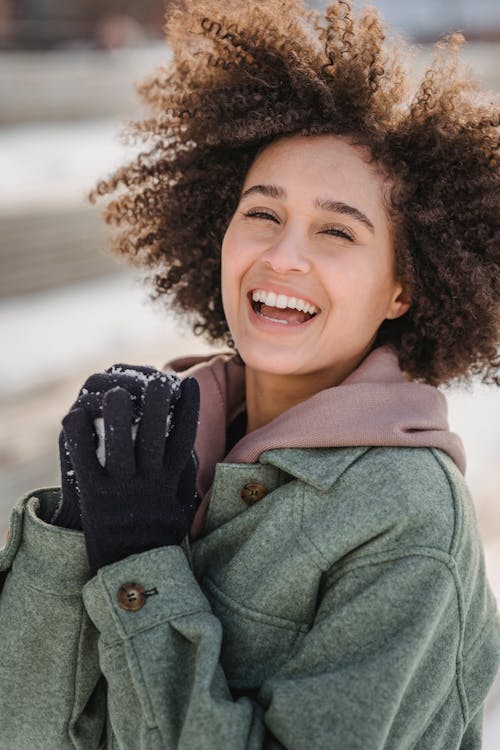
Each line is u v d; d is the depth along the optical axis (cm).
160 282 157
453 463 111
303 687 92
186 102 141
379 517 99
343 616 96
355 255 115
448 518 100
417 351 135
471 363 138
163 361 500
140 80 155
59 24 1830
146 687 95
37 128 1194
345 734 88
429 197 123
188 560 106
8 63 1310
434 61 128
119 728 99
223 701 91
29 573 107
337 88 121
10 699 107
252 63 131
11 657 107
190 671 96
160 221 153
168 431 105
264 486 112
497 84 1627
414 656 91
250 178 122
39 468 371
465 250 125
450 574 97
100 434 104
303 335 117
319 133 117
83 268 686
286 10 134
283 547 104
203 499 118
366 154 117
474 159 125
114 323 571
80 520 107
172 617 98
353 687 90
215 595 105
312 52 128
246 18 134
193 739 89
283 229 116
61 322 566
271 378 125
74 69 1348
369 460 107
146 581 100
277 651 100
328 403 112
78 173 878
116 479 102
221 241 146
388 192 119
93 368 486
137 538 102
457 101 128
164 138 150
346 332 118
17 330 542
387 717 89
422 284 127
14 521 111
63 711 107
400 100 127
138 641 97
